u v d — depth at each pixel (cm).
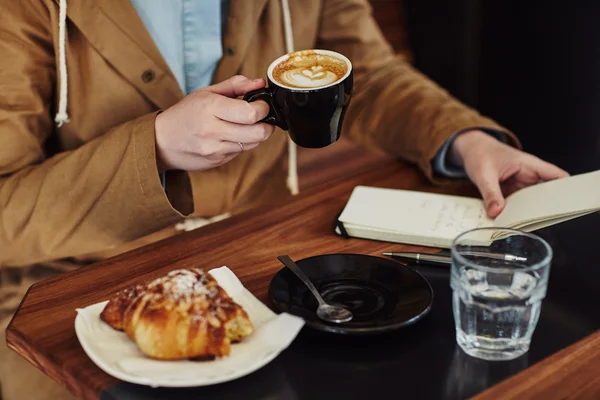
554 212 105
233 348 87
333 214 116
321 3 143
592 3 222
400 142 132
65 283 102
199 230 112
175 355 85
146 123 110
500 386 84
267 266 104
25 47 120
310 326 90
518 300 85
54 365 89
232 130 103
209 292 88
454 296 88
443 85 272
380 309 92
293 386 85
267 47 138
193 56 131
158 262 106
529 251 92
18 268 128
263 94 101
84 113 126
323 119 98
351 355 88
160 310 85
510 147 123
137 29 123
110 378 87
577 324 92
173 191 116
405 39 276
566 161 254
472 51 257
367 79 142
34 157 121
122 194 112
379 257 100
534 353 88
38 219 114
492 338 87
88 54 123
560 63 238
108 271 104
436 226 109
